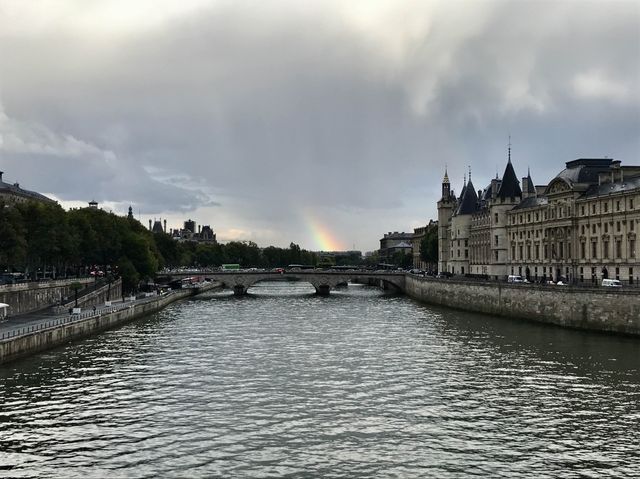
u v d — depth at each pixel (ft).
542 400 209.05
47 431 177.78
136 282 592.19
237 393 220.43
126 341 341.82
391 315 492.13
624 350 298.56
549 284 437.17
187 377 245.86
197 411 197.57
